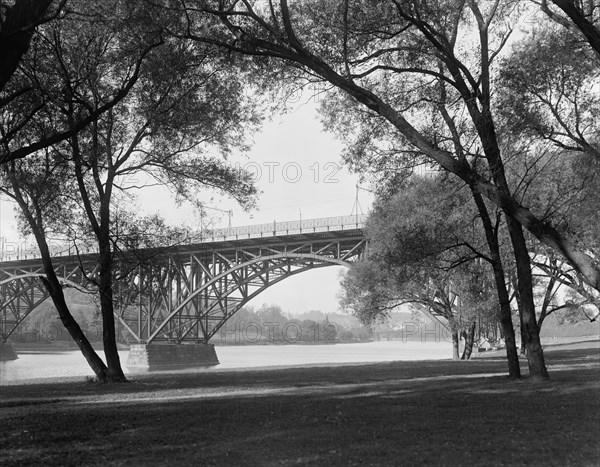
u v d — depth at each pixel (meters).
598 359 36.91
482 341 69.38
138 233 24.39
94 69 20.38
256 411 12.97
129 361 67.31
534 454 8.31
